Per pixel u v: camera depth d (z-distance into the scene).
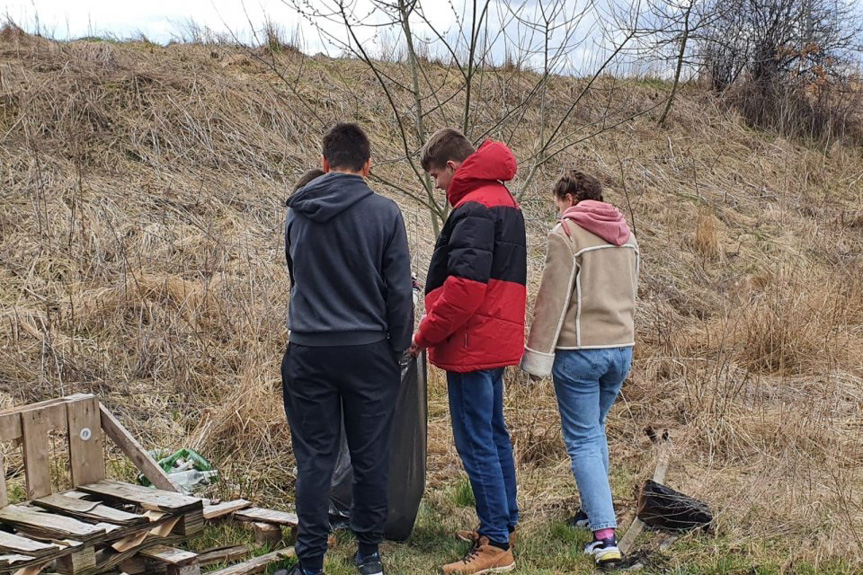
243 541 3.92
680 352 7.18
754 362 7.08
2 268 6.83
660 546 4.06
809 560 3.89
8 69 9.53
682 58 14.02
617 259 3.86
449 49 5.27
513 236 3.65
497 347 3.64
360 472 3.55
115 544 3.25
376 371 3.49
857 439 5.43
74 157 8.59
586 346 3.80
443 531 4.22
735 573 3.82
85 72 9.84
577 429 3.93
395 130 10.85
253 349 6.12
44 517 3.29
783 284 9.13
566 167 11.71
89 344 6.14
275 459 4.96
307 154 10.09
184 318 6.55
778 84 15.42
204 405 5.68
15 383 5.49
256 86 10.88
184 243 7.69
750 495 4.49
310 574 3.47
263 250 7.90
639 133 13.48
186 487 4.47
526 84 12.55
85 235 7.42
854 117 15.83
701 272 9.79
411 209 9.54
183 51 11.61
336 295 3.43
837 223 11.72
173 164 9.05
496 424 3.94
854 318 8.13
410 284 3.52
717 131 14.28
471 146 3.83
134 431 5.25
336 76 11.98
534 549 4.04
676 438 5.52
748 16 15.44
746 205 12.23
